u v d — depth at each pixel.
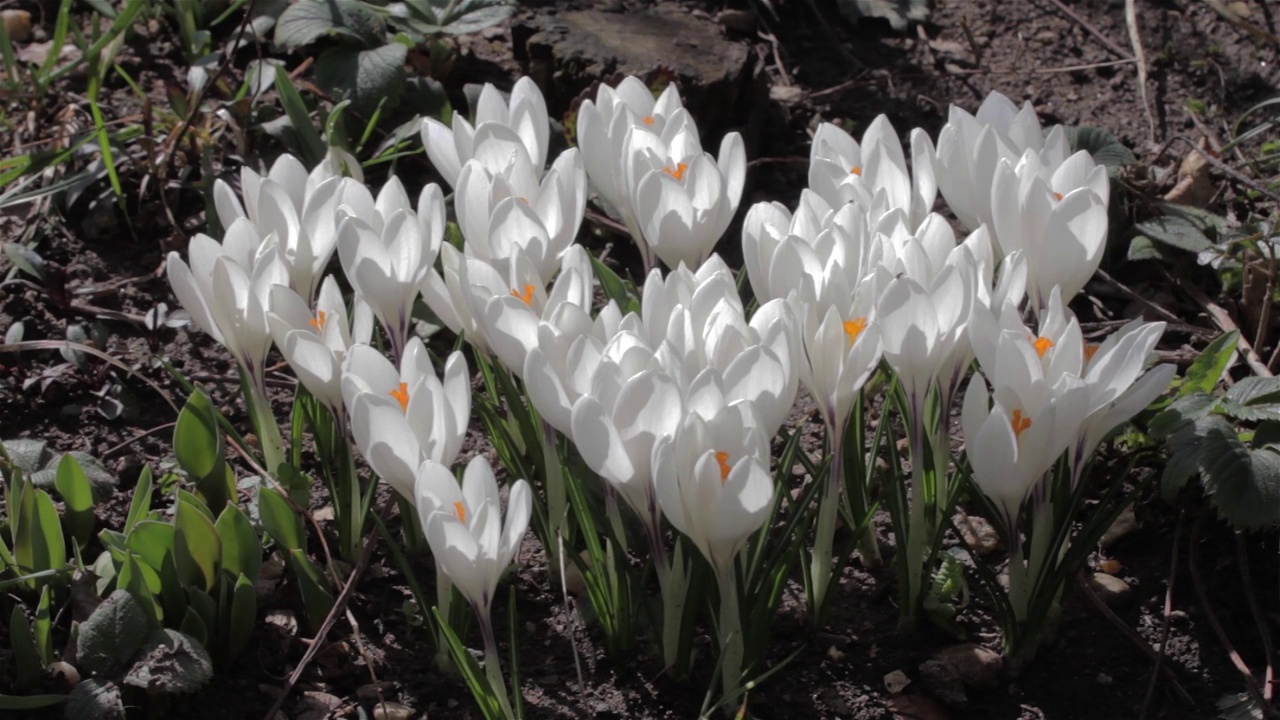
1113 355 0.70
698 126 1.01
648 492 0.69
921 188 0.78
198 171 0.97
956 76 1.16
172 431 0.86
